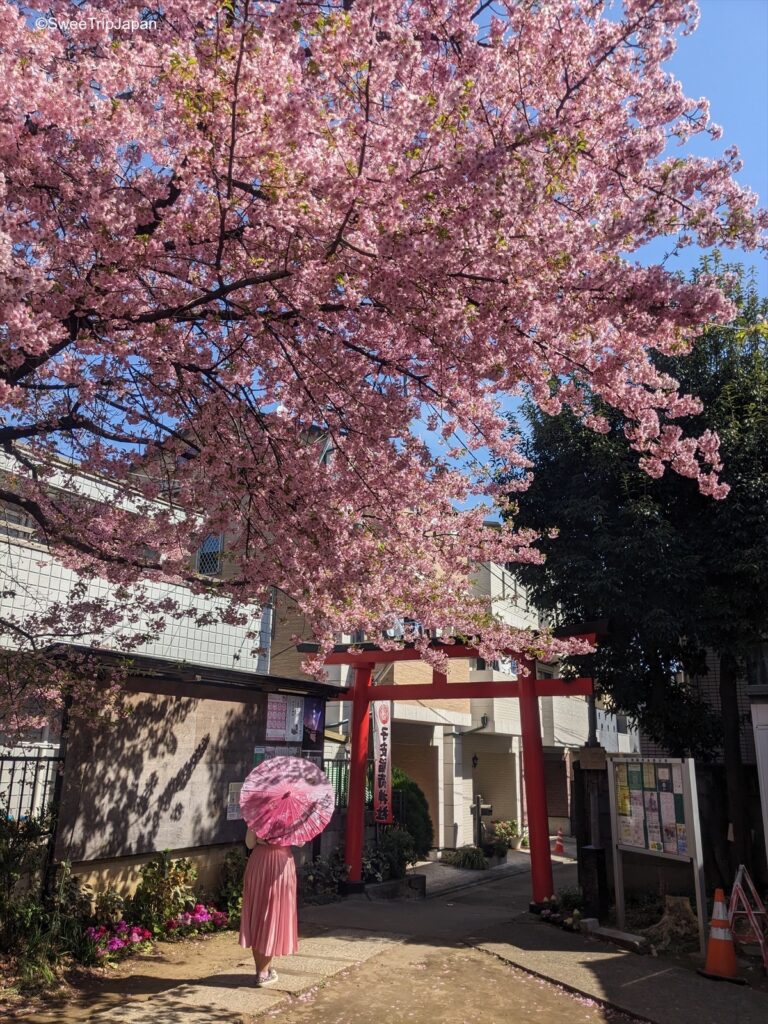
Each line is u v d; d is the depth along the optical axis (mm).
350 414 6270
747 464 10109
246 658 12758
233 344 6352
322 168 4387
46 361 5684
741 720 12867
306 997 6328
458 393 6395
